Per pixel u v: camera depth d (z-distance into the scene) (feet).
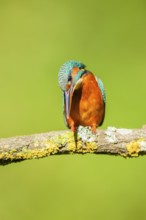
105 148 28.94
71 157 44.45
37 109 45.85
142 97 45.50
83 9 50.47
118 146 28.89
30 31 50.26
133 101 45.19
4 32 50.42
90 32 49.37
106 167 43.75
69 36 49.21
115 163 43.68
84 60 47.91
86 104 34.06
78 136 28.81
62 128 45.19
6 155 28.43
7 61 49.01
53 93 46.11
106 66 47.42
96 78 35.32
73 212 43.73
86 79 34.01
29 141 28.66
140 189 43.39
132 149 28.84
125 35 49.21
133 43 48.88
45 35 49.62
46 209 44.32
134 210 43.24
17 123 45.85
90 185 43.65
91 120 34.45
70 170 44.19
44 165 44.98
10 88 47.50
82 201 43.65
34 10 51.13
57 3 51.06
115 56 48.03
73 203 43.78
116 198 43.32
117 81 46.34
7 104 46.60
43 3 51.34
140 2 50.47
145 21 49.88
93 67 47.52
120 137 28.96
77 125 34.91
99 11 50.29
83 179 43.86
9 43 49.93
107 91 45.91
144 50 48.60
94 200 43.45
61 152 28.89
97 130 29.17
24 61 48.62
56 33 49.52
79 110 34.24
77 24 49.78
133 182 43.45
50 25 50.14
